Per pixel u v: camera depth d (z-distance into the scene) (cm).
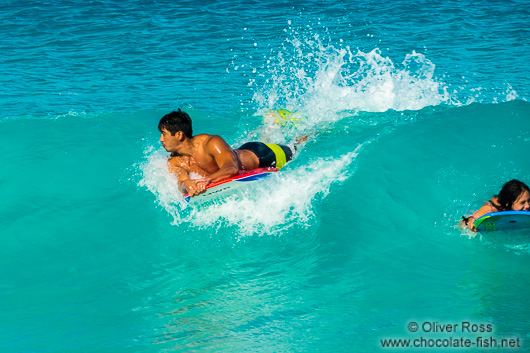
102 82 4978
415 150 3008
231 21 6950
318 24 6744
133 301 2108
